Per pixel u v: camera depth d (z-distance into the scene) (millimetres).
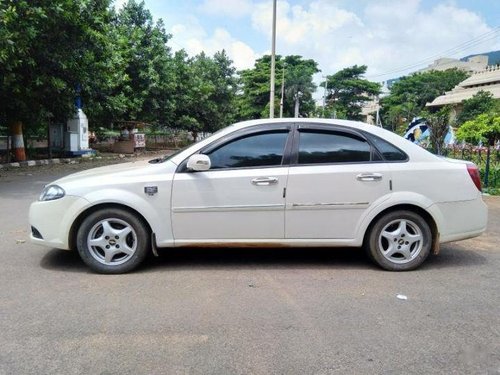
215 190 4648
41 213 4727
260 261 5148
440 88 75312
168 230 4680
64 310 3773
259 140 4793
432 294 4215
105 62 17672
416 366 2986
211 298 4055
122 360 3021
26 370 2893
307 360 3041
